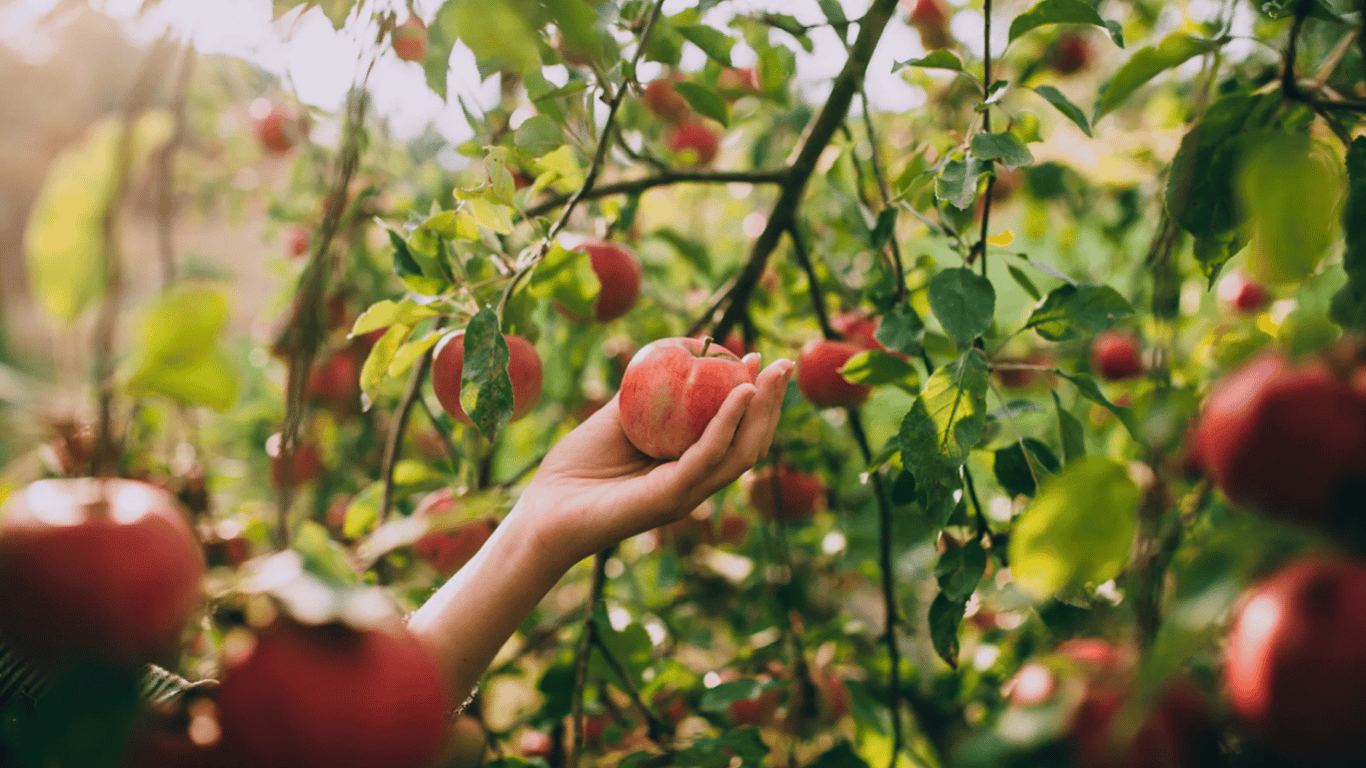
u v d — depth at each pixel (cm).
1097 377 178
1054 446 167
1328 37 120
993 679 160
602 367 218
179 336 41
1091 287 103
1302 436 40
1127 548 46
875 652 176
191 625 48
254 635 46
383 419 223
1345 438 40
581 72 131
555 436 203
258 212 308
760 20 137
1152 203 178
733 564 211
